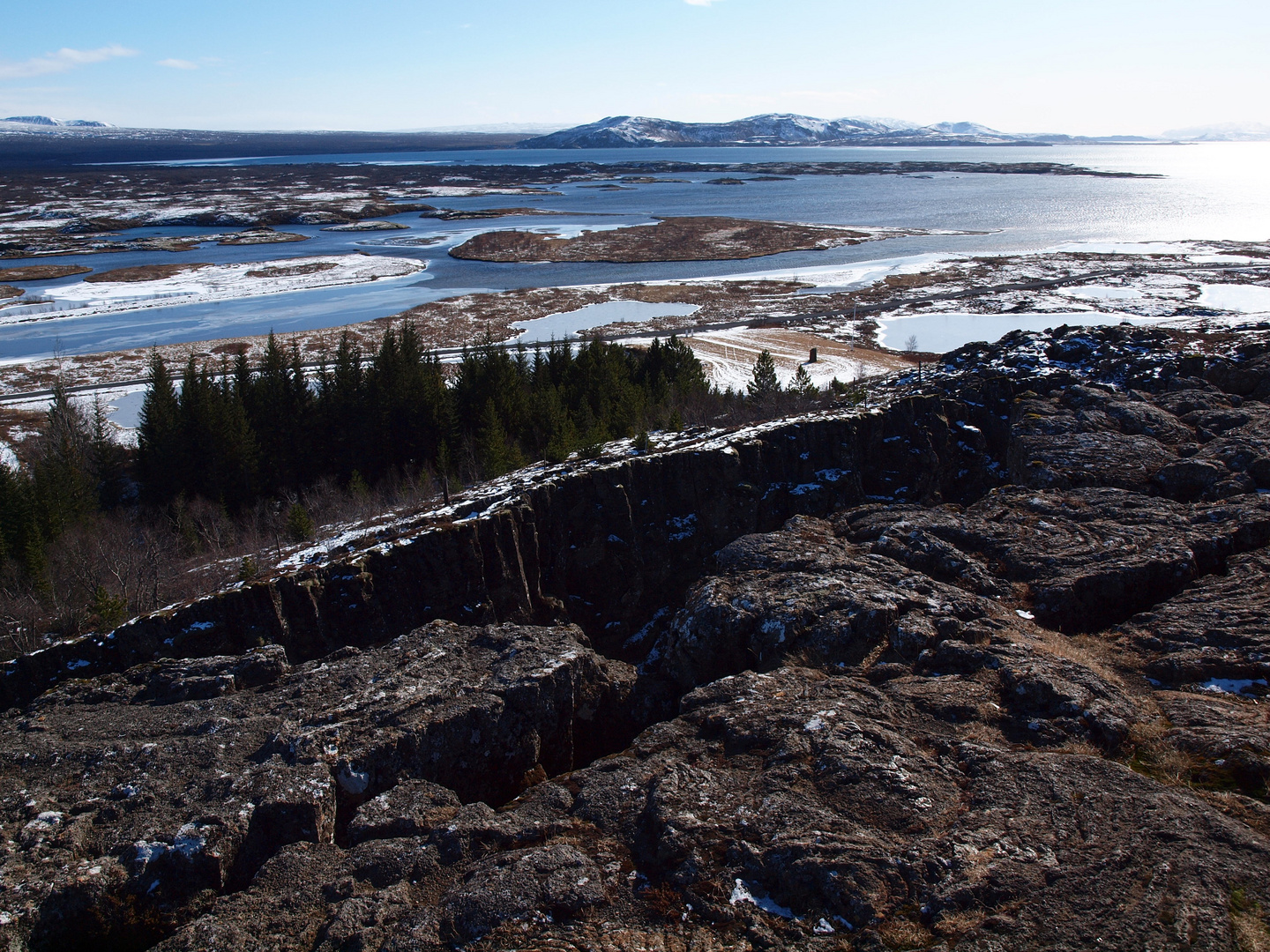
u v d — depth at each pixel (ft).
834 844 56.44
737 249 507.30
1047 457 126.11
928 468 147.02
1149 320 302.04
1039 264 426.92
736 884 55.62
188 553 143.23
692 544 134.62
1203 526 101.19
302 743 70.64
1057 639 84.23
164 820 62.69
